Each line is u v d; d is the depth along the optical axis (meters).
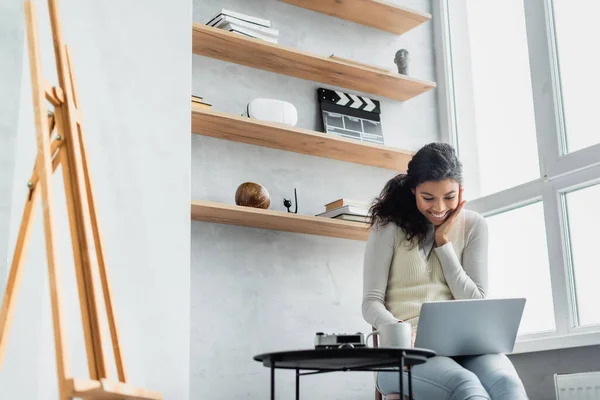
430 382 2.30
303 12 3.67
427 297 2.73
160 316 2.54
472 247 2.87
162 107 2.74
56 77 2.48
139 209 2.60
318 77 3.59
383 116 3.78
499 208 3.49
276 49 3.30
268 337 3.20
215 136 3.28
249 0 3.54
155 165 2.67
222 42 3.23
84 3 2.67
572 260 3.13
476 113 3.82
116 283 2.50
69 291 2.37
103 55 2.67
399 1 3.97
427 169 2.77
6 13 2.44
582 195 3.14
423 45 4.02
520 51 3.62
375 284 2.77
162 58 2.79
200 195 3.20
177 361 2.53
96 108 2.61
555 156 3.23
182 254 2.64
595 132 3.13
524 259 3.39
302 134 3.27
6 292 1.95
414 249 2.80
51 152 2.07
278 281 3.29
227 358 3.08
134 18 2.77
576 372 2.93
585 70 3.21
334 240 3.49
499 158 3.65
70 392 1.60
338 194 3.57
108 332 2.44
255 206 3.10
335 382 3.32
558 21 3.36
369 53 3.83
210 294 3.11
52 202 1.81
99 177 2.56
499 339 2.42
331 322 3.37
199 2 3.39
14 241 2.27
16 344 2.21
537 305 3.29
